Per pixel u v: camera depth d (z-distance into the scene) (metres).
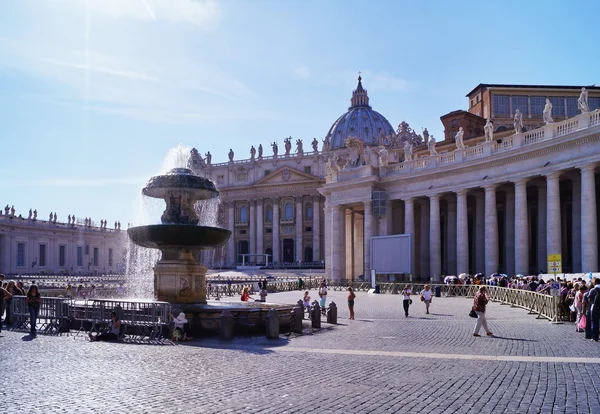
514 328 22.86
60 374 12.98
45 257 113.00
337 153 131.25
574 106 77.00
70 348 17.22
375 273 53.81
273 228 135.62
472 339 19.66
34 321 20.83
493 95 77.62
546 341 18.91
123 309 20.12
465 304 36.72
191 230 22.42
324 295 31.75
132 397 10.77
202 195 24.97
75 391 11.24
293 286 63.00
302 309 23.05
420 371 13.67
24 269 107.25
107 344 18.22
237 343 18.78
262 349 17.28
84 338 19.67
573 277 35.34
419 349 17.34
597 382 12.34
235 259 140.88
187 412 9.74
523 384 12.19
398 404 10.48
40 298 21.50
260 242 136.12
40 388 11.51
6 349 16.92
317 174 133.38
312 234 131.50
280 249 135.62
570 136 41.25
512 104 77.44
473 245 63.00
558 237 43.34
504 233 56.88
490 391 11.54
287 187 134.12
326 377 12.88
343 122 169.88
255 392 11.30
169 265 23.17
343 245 64.81
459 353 16.50
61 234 117.44
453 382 12.40
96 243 129.12
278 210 136.00
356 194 62.19
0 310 21.84
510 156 47.00
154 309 19.50
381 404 10.48
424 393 11.36
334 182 64.50
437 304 36.97
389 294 50.16
